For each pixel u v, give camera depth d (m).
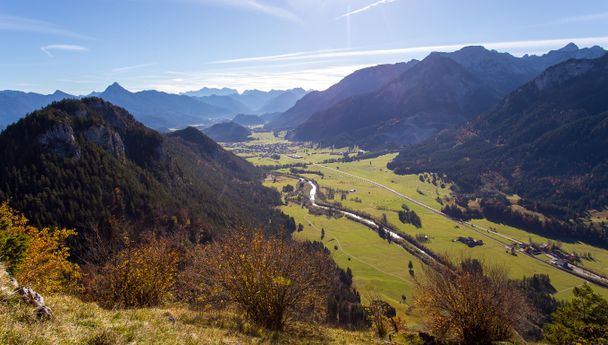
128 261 24.47
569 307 25.97
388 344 21.73
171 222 114.88
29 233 30.70
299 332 20.56
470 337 21.84
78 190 107.75
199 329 15.08
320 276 25.02
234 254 21.80
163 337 12.68
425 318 25.11
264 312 20.34
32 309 11.32
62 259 31.12
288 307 21.47
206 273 23.72
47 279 28.44
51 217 92.38
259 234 22.55
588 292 25.64
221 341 14.09
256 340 15.93
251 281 20.66
